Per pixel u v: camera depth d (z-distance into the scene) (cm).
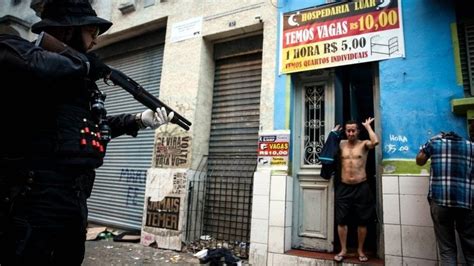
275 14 492
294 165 462
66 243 130
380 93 402
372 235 437
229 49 564
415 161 369
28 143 120
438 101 371
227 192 519
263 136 465
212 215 525
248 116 529
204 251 412
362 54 420
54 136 124
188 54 567
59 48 127
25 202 116
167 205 519
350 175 397
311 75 474
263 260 425
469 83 364
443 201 311
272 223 430
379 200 405
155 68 646
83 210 132
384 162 384
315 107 473
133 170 619
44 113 124
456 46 372
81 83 136
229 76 564
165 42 603
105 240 552
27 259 114
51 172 121
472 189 310
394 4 413
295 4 479
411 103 383
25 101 120
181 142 536
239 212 501
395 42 404
